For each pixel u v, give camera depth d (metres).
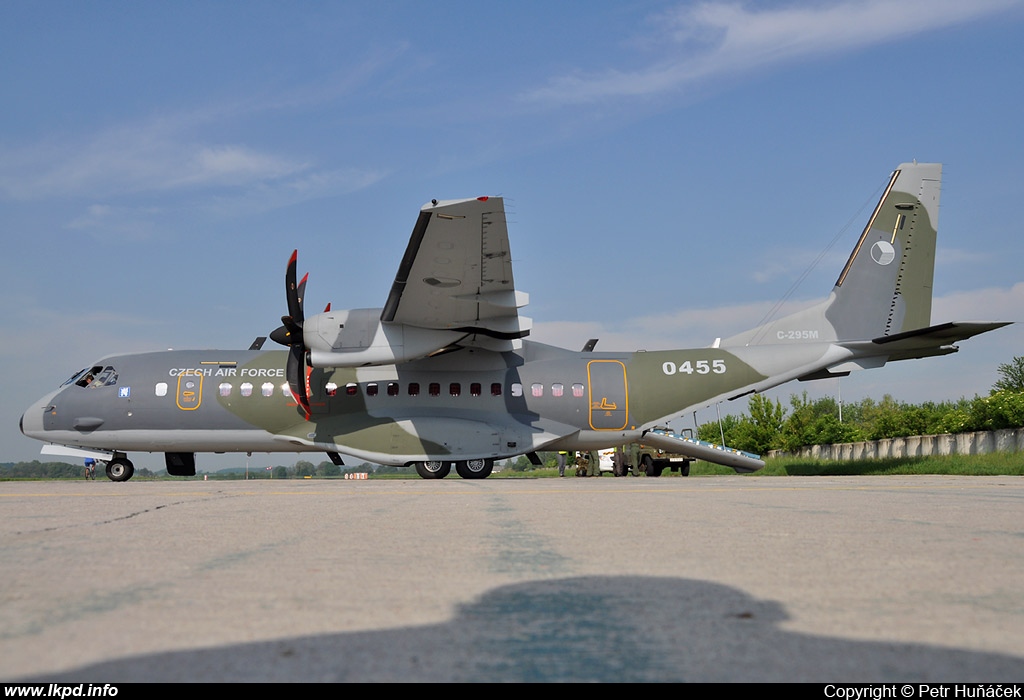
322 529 6.25
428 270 16.38
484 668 2.37
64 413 19.91
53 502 9.71
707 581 3.80
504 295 17.36
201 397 19.72
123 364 20.33
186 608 3.20
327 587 3.68
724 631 2.80
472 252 15.91
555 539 5.52
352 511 8.10
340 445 19.20
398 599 3.39
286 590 3.60
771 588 3.61
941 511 7.65
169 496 11.17
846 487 13.26
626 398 20.28
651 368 20.55
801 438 41.75
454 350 19.89
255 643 2.65
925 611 3.10
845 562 4.35
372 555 4.75
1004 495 10.38
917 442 30.50
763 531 5.90
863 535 5.59
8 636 2.73
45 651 2.54
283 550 4.98
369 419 19.41
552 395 20.06
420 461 19.09
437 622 2.96
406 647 2.61
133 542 5.38
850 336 21.06
